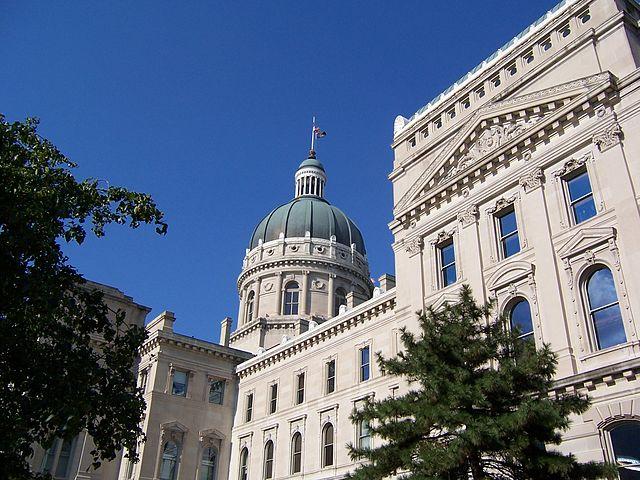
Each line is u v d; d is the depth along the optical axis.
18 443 18.64
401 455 21.14
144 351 61.66
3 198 18.94
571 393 27.53
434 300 37.62
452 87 44.56
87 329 21.59
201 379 61.44
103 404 20.55
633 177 29.33
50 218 19.50
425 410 21.12
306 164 108.69
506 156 35.97
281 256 89.06
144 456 54.69
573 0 36.50
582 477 19.83
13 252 19.03
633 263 27.72
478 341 22.72
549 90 34.62
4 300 18.75
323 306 86.19
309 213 95.06
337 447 46.94
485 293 34.28
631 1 35.62
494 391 21.20
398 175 45.28
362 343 48.62
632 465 24.88
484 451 20.17
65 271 20.78
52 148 21.33
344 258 92.38
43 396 19.36
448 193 39.16
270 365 59.16
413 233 41.00
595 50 34.06
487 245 35.50
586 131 32.03
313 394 51.72
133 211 21.58
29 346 19.47
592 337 28.67
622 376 26.02
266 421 56.19
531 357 21.88
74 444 52.69
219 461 58.97
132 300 55.53
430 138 44.25
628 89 30.97
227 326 75.75
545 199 33.22
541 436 20.25
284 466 51.50
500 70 40.19
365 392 46.12
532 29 39.28
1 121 20.97
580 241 30.50
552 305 30.38
